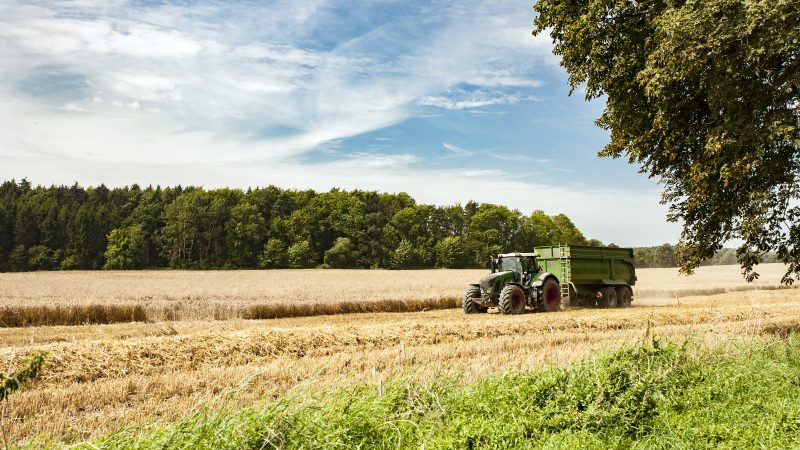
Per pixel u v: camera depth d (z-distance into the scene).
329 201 85.19
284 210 87.62
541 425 5.59
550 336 13.27
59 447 4.72
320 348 11.84
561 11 13.53
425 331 13.95
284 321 18.75
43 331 15.66
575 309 21.98
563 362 8.76
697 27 10.22
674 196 14.70
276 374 8.85
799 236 12.47
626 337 12.23
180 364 10.09
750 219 11.53
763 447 5.16
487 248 87.31
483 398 6.32
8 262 75.56
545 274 20.95
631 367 7.14
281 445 4.78
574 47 13.46
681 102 12.75
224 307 20.84
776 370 8.05
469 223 95.19
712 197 12.75
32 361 3.98
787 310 21.25
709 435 5.52
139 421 6.56
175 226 79.69
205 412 4.96
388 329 13.89
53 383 8.65
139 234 78.31
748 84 10.84
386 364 9.96
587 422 5.71
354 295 26.55
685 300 30.59
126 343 10.77
